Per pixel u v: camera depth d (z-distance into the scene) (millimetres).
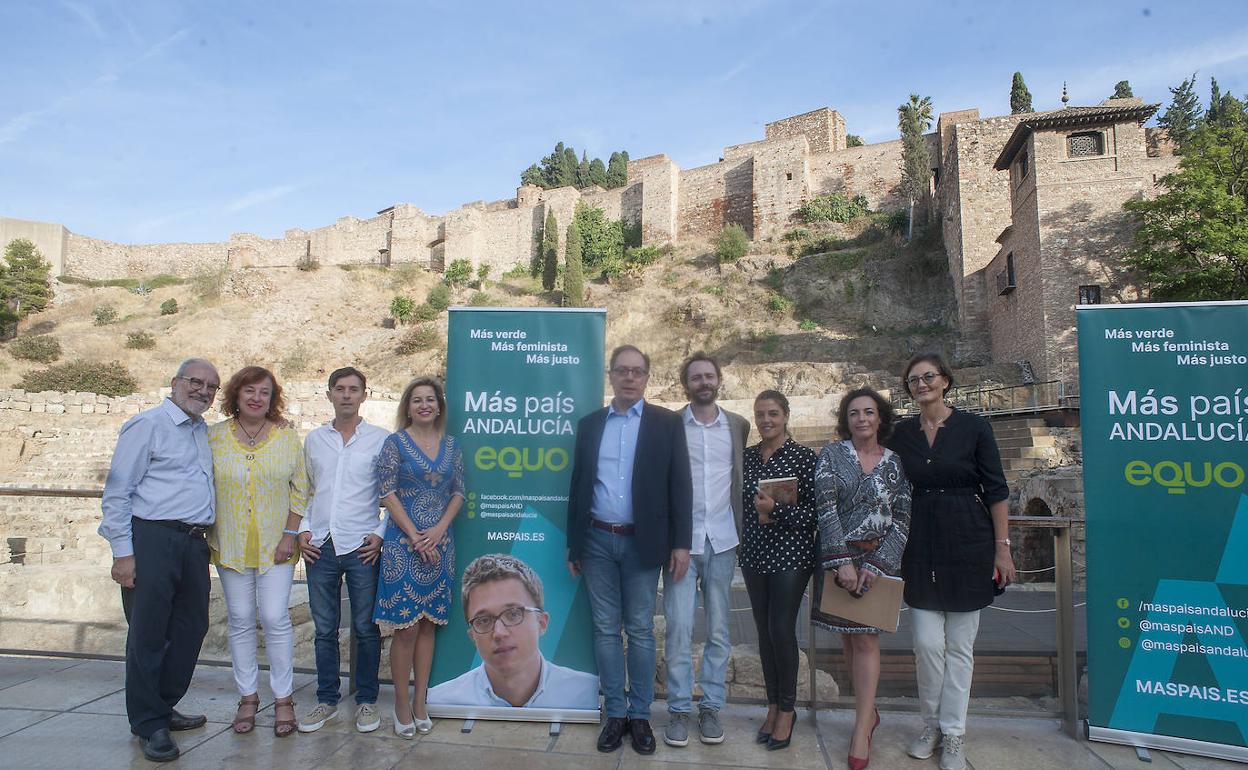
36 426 22547
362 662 4312
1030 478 14164
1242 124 21656
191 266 67000
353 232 66375
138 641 3863
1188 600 4008
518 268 59031
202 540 4172
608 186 80375
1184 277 20203
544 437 4590
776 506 4078
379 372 41469
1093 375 4246
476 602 4387
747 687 5051
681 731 4078
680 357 36844
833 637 5422
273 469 4289
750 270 42875
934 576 3928
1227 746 3877
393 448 4230
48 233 61531
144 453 3947
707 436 4293
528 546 4523
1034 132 24578
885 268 38125
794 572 4012
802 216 47719
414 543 4105
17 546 16562
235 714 4492
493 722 4398
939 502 3984
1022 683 6289
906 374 4188
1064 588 4340
